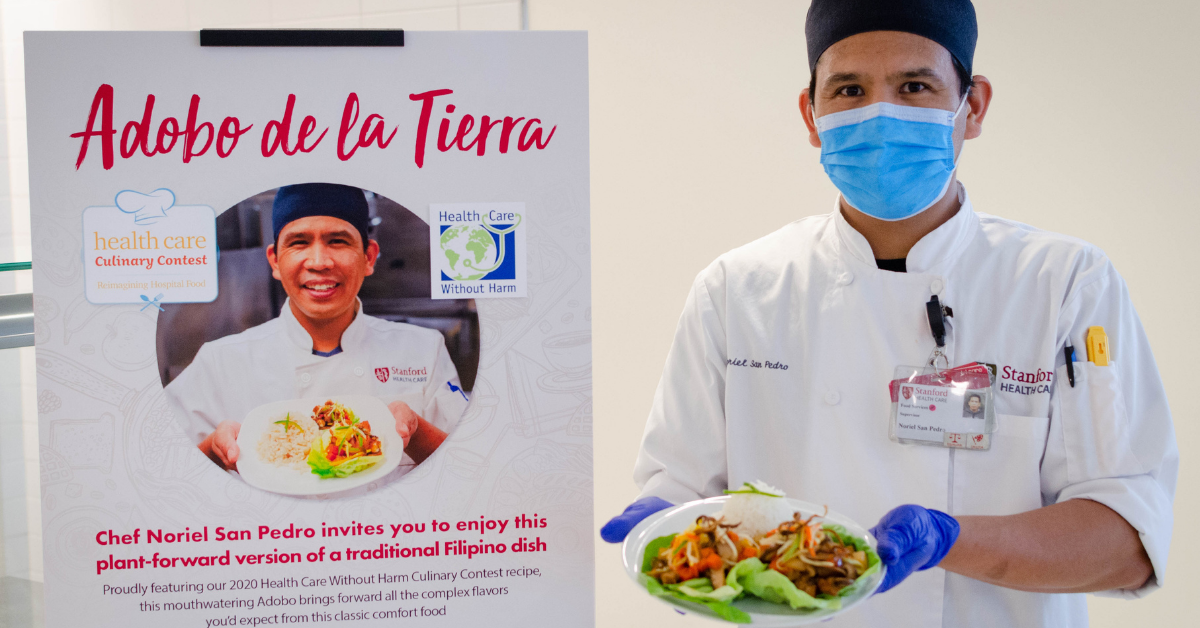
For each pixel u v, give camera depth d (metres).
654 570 1.02
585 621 1.21
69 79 1.11
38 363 1.13
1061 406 1.33
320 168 1.14
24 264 1.20
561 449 1.19
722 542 1.01
